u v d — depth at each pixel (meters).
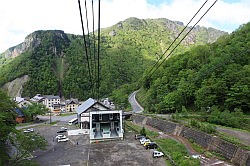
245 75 51.03
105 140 42.94
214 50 76.94
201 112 52.75
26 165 25.78
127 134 47.53
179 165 27.59
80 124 57.75
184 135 41.81
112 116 46.22
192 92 62.72
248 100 48.56
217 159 29.91
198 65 75.25
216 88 53.66
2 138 22.97
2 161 23.62
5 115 23.42
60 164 30.97
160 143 38.00
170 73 80.81
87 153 35.56
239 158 27.61
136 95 103.69
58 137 45.31
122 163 30.39
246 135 35.38
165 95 70.94
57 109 111.88
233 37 76.81
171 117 53.19
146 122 58.12
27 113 71.75
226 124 43.88
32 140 27.28
